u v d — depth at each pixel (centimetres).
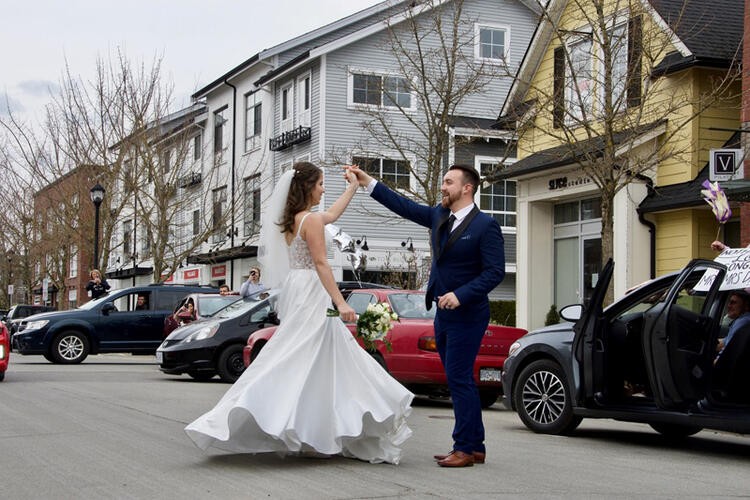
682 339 780
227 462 644
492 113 3123
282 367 614
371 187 679
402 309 1231
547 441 865
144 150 3212
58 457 674
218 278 3944
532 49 2025
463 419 650
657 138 1717
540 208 2109
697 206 1650
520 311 2108
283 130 3441
